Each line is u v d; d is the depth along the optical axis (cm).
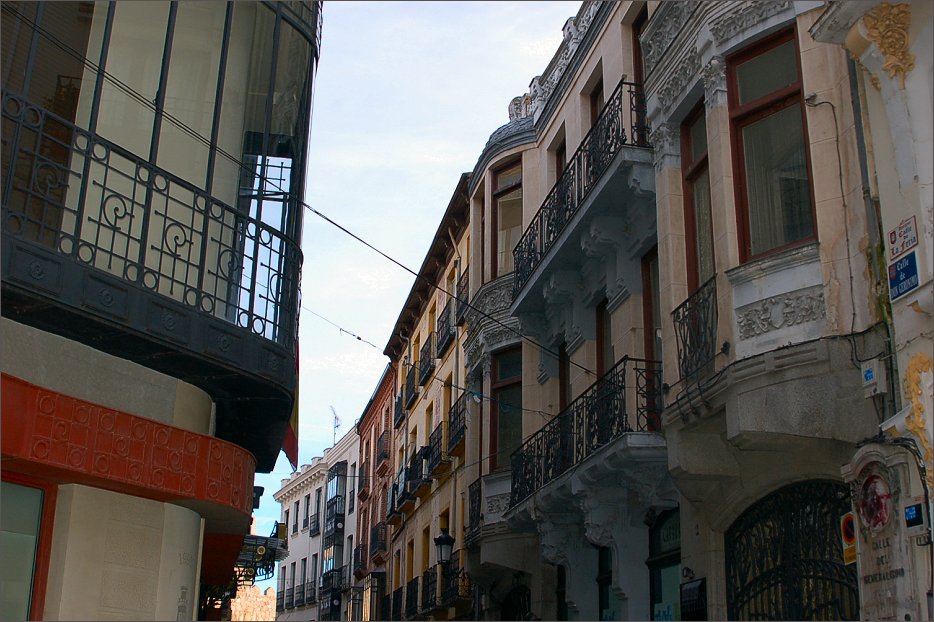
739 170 1032
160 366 1041
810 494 966
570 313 1684
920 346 769
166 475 966
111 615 937
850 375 877
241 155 1134
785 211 984
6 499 866
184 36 1110
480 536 1975
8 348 863
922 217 764
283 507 6175
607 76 1603
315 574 5100
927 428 747
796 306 932
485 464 2080
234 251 1080
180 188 1062
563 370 1797
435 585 2598
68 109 970
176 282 1008
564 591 1773
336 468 4938
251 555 2378
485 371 2158
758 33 1027
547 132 2014
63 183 927
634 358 1341
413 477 3017
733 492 1046
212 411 1142
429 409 3053
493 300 2144
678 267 1157
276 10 1173
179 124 1064
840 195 926
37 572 880
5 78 895
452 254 2834
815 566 944
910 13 794
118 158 1011
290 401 1155
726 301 992
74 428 872
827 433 879
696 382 1046
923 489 752
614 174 1319
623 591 1341
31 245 870
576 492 1377
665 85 1199
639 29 1523
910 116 788
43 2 944
